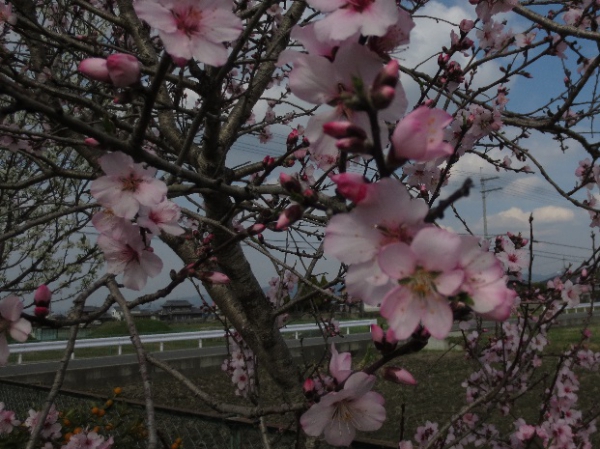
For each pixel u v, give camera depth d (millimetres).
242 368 4680
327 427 1299
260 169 2852
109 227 1730
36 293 1675
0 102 3320
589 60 3293
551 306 4016
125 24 3062
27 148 3566
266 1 1566
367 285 971
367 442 2773
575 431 3717
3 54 2273
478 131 2951
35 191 5316
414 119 939
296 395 2879
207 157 2607
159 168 1544
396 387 10289
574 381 4016
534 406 6070
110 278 2139
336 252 974
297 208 1258
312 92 1078
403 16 1111
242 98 3045
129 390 11188
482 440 4016
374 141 947
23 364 12961
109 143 1395
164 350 16406
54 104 1278
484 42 3512
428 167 2615
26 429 4129
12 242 6164
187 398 10266
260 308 2902
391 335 1097
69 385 11312
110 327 21375
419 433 4145
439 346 14742
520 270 3229
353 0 1074
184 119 3496
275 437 3092
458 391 9898
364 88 920
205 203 2734
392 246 922
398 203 967
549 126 2947
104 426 4750
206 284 2121
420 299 931
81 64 1286
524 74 3334
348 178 959
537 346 4145
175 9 1277
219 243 2818
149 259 1791
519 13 2676
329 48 1107
